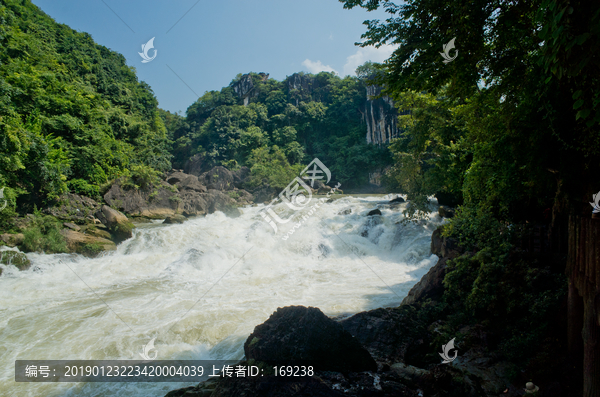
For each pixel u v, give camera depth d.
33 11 50.25
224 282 13.55
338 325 5.29
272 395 4.47
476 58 6.06
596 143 4.69
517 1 5.43
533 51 6.06
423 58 6.06
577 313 5.13
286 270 15.38
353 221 21.42
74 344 8.30
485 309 7.58
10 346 8.23
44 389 6.54
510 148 6.86
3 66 25.70
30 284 13.18
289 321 5.52
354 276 14.26
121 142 37.44
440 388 4.92
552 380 5.15
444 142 16.78
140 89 54.31
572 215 5.25
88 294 12.19
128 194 27.75
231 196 42.12
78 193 25.12
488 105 7.80
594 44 3.09
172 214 29.02
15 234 15.89
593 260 3.62
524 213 9.56
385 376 5.02
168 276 14.52
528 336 6.23
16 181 19.09
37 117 24.45
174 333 8.80
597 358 3.63
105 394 6.38
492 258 7.78
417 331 7.44
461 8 5.25
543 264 7.53
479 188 8.64
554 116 5.28
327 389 4.48
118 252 18.23
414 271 14.76
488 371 5.97
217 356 7.73
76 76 40.25
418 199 17.53
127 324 9.42
